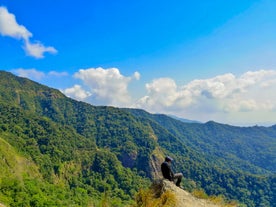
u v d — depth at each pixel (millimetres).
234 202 13711
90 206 155250
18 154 176625
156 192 12812
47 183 165875
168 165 13586
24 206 116312
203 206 12164
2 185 123188
